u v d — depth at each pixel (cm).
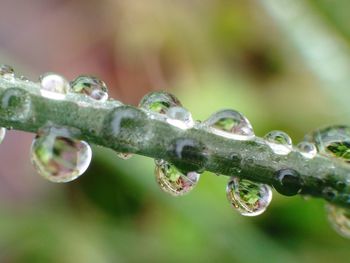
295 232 10
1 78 5
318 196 5
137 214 10
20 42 12
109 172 10
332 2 10
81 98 5
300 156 5
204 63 12
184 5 12
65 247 9
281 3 10
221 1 13
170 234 10
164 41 12
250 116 11
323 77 10
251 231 9
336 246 9
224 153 5
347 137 5
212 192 10
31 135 11
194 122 5
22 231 10
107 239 10
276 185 5
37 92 5
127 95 12
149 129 5
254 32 12
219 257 9
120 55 12
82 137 5
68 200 10
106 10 12
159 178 5
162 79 12
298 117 11
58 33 12
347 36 10
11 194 10
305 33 10
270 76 12
